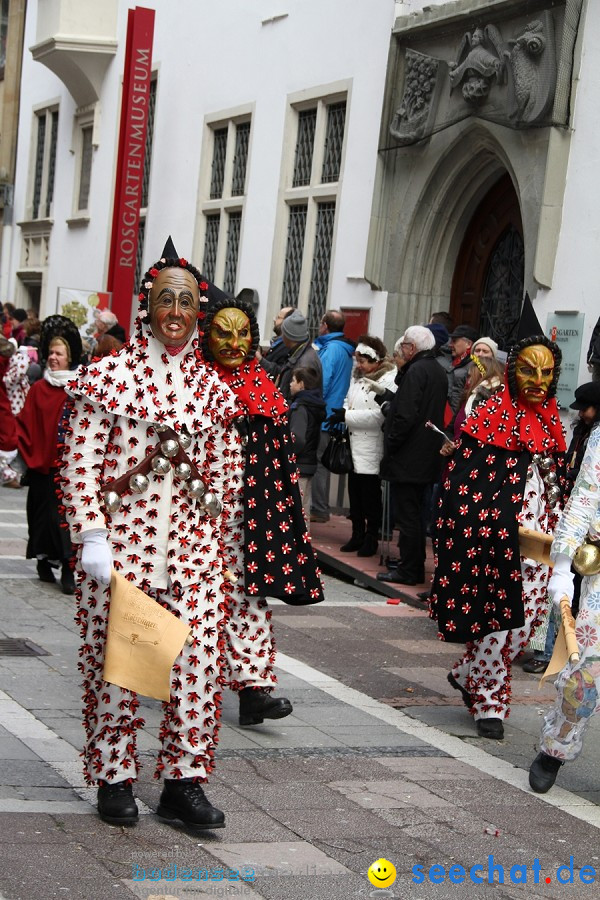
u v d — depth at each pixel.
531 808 4.98
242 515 5.77
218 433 4.50
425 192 12.29
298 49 14.73
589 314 10.18
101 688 4.34
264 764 5.27
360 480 10.35
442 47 11.88
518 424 6.02
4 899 3.63
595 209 10.20
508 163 11.10
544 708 6.59
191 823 4.34
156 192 18.36
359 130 13.39
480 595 5.88
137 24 17.97
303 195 14.52
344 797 4.91
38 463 8.39
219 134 16.84
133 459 4.34
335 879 4.06
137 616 4.18
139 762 4.76
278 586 5.73
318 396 10.45
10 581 8.85
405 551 9.48
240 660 5.80
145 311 4.40
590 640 4.98
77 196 21.72
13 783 4.69
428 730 6.00
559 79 10.38
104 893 3.76
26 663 6.57
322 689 6.61
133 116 18.00
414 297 12.59
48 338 8.56
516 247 11.90
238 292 15.89
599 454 5.04
